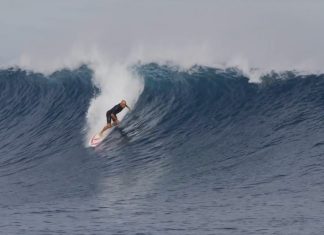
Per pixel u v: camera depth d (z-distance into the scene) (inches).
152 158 3976.4
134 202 3250.5
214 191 3312.0
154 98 4790.8
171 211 3051.2
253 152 3831.2
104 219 2987.2
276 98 4517.7
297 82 4628.4
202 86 4785.9
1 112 5162.4
